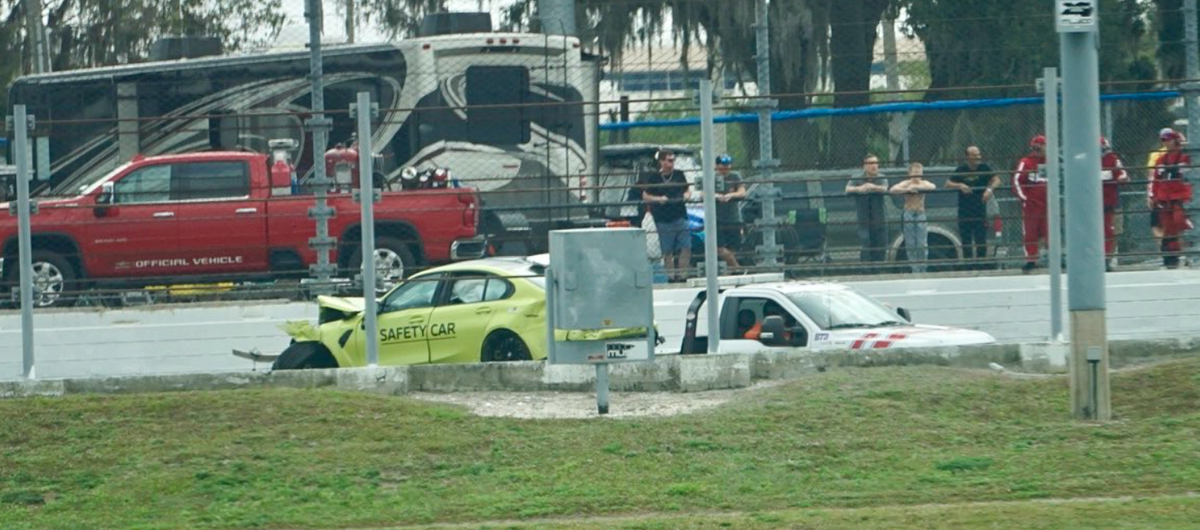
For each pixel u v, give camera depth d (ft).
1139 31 262.06
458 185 238.68
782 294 194.29
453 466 138.10
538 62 268.21
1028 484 126.21
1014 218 212.64
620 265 156.76
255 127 260.62
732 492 127.54
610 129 283.79
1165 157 215.31
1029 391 157.28
